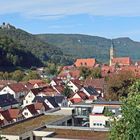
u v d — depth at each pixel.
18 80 154.75
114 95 72.12
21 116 73.75
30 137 39.88
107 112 16.53
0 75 157.12
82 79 144.62
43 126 41.88
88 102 57.81
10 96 101.62
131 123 13.39
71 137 36.25
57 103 91.75
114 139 14.47
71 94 111.44
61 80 141.12
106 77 124.62
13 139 38.38
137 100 13.84
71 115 51.12
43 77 169.88
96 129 39.12
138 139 13.10
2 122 66.69
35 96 98.31
